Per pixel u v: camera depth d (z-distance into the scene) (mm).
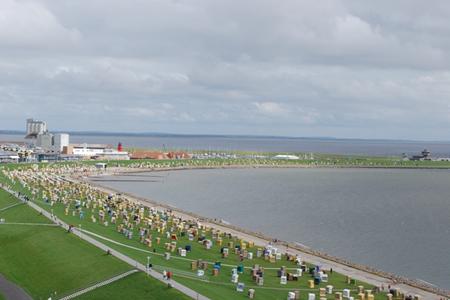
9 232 156000
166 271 114750
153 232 167875
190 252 143500
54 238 146875
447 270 156875
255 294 109438
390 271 153875
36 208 188000
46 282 120250
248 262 138000
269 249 148500
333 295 114000
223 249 144125
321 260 149625
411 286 129125
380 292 119875
